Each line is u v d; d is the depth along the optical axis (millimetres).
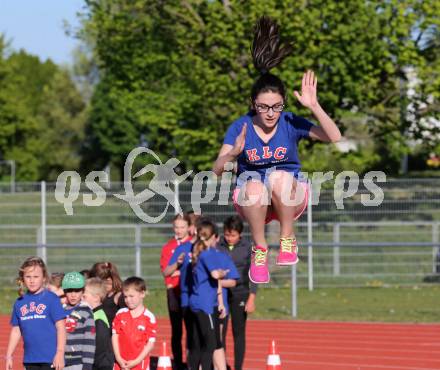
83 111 174000
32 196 58844
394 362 34688
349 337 40438
